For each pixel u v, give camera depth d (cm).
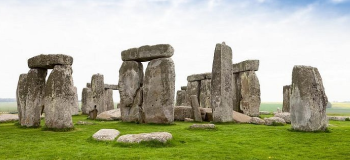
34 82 1478
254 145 998
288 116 1798
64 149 920
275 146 977
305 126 1255
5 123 1845
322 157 826
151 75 1767
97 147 941
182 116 2048
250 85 2375
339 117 2138
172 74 1725
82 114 2872
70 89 1366
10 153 877
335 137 1107
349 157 820
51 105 1340
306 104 1259
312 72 1276
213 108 1753
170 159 784
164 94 1702
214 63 1792
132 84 1855
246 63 2428
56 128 1324
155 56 1753
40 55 1394
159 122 1697
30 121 1466
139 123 1761
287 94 2631
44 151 898
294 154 864
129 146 939
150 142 954
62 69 1359
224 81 1756
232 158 811
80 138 1130
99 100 2291
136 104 1836
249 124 1677
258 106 2375
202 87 2858
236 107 2539
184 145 985
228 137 1151
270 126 1529
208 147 952
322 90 1269
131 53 1864
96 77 2319
